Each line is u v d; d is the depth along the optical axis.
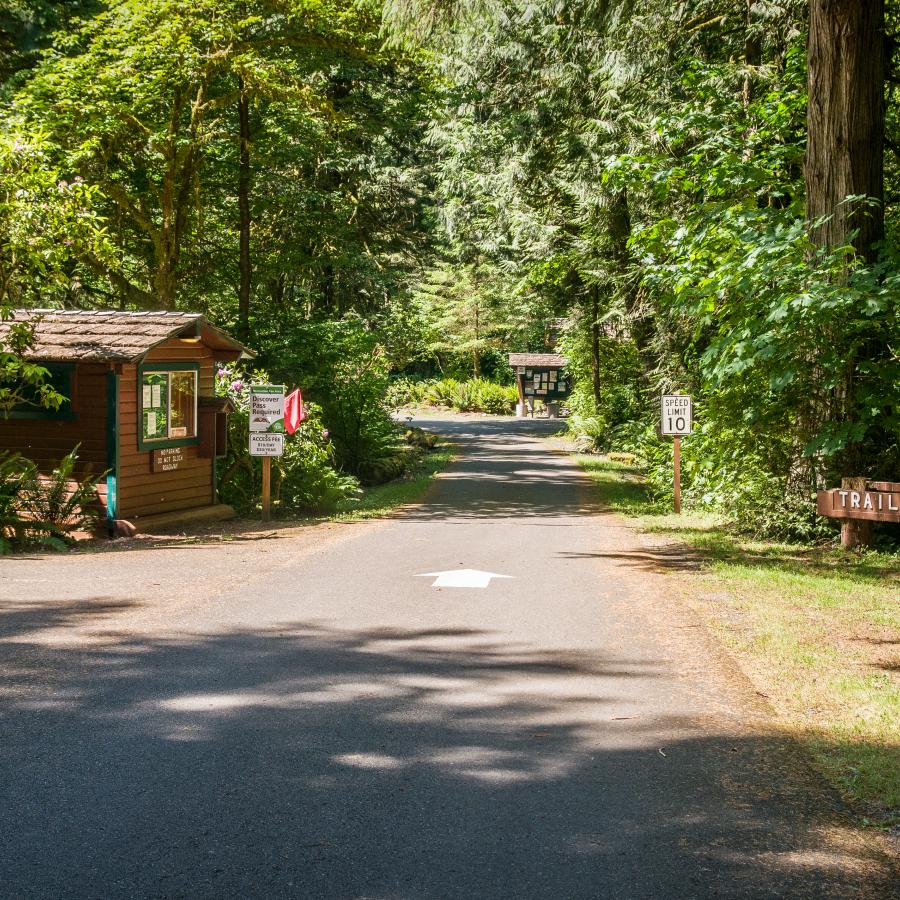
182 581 10.78
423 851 4.28
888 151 18.64
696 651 7.68
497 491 24.11
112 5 22.73
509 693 6.59
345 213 30.58
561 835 4.45
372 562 12.45
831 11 13.55
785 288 12.70
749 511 14.63
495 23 24.11
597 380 39.81
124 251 25.95
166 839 4.36
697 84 17.50
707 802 4.82
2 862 4.13
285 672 7.06
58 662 7.20
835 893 3.94
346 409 27.28
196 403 17.89
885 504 12.34
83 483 15.48
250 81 23.72
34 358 15.58
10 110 22.42
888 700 6.30
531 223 31.31
